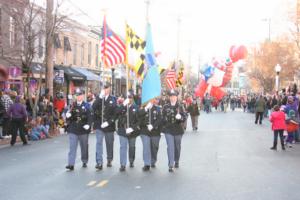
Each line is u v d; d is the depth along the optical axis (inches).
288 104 729.6
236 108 2901.1
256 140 794.2
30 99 813.9
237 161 536.4
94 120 472.1
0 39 919.7
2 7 884.0
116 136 846.5
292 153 621.6
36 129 770.2
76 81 1448.1
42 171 452.1
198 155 584.7
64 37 1364.4
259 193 361.1
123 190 365.7
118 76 1884.8
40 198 335.3
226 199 338.0
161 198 338.6
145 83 479.5
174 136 471.5
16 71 938.7
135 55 505.0
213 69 1556.3
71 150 462.3
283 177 435.2
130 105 468.8
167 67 1601.9
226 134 908.6
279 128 660.7
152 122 466.0
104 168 474.0
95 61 1696.6
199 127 1103.0
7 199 331.6
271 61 1972.2
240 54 1472.7
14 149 634.8
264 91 2240.4
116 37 560.1
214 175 438.6
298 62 1925.4
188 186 384.2
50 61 894.4
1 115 746.8
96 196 343.6
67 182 396.5
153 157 479.5
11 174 434.9
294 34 1487.5
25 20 858.1
